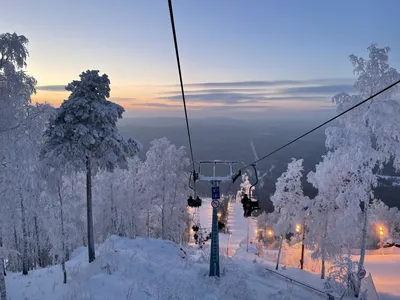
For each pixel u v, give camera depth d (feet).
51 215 63.72
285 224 107.55
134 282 50.08
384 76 63.67
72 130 65.82
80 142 65.77
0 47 51.37
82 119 67.67
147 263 60.39
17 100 53.83
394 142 64.28
